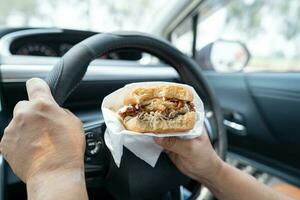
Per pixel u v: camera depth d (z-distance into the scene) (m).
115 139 0.33
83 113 0.52
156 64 0.81
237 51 0.98
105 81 0.61
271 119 0.86
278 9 0.91
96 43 0.40
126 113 0.33
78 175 0.27
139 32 0.44
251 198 0.40
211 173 0.39
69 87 0.37
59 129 0.27
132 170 0.40
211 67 1.03
